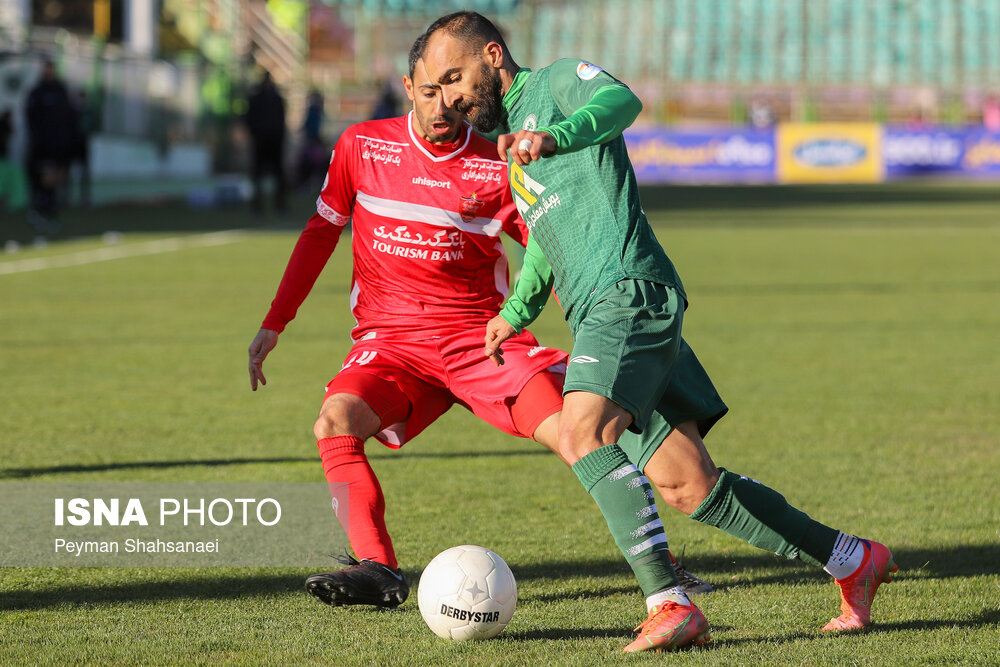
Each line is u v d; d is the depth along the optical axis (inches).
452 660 424.5
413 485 721.6
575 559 568.4
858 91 5984.3
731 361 1197.1
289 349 1254.9
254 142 3422.7
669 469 469.4
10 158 3442.4
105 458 778.8
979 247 2514.8
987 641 445.4
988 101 5930.1
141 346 1262.3
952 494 698.8
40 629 462.6
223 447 814.5
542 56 6195.9
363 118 5767.7
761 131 5551.2
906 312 1556.3
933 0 6136.8
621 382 430.9
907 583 528.1
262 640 449.4
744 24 6161.4
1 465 755.4
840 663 417.4
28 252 2308.1
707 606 498.3
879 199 4269.2
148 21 4613.7
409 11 5944.9
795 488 715.4
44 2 4471.0
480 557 452.4
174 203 4097.0
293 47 5851.4
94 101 3801.7
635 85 6023.6
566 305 475.8
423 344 522.0
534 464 780.6
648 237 461.4
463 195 522.6
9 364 1147.9
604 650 434.3
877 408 968.3
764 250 2452.0
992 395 1023.0
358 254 540.4
